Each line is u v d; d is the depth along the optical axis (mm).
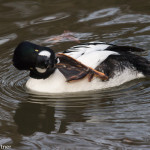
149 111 8898
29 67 9688
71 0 16234
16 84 10828
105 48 10484
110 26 13984
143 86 10258
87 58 10031
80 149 7523
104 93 9977
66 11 15156
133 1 15766
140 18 14344
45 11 15164
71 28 13922
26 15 14852
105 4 15680
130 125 8312
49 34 13531
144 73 10500
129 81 10438
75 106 9352
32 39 13164
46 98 9859
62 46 12781
